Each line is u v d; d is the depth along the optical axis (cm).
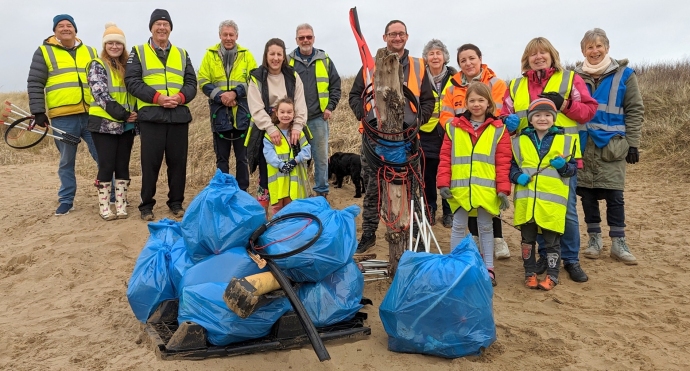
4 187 950
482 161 484
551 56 503
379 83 464
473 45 568
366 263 500
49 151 1416
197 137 1257
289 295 349
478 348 359
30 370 357
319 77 677
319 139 698
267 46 591
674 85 1312
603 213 736
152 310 398
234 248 386
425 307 353
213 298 358
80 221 698
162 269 401
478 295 354
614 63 534
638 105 528
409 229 481
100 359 368
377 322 421
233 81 688
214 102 693
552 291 482
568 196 493
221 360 353
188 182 896
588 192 555
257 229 391
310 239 378
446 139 503
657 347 378
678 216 705
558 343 387
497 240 578
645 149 1055
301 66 677
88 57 714
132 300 397
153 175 676
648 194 827
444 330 354
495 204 484
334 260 383
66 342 402
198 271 379
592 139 535
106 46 652
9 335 416
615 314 433
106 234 638
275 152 573
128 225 665
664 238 620
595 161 539
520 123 515
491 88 568
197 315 358
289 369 346
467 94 488
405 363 358
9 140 1454
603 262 550
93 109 658
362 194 827
